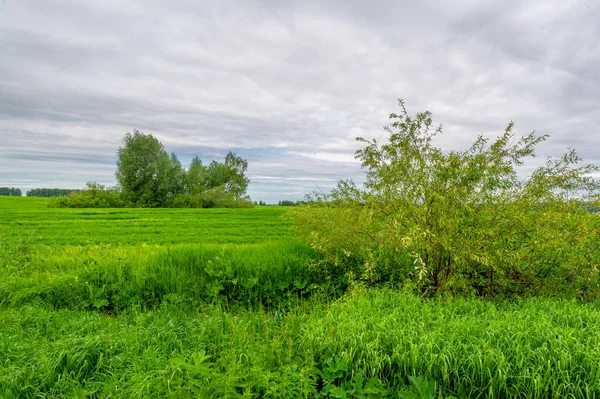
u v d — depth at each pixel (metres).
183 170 66.56
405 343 4.14
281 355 4.25
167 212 38.12
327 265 8.66
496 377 3.63
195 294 7.86
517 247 6.52
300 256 9.25
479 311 5.40
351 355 4.02
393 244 6.84
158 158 61.00
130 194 58.84
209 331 5.20
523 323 4.41
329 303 6.89
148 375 3.82
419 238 6.13
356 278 8.02
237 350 4.36
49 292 7.59
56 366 4.14
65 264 9.46
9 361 4.17
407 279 6.77
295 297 8.09
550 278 6.59
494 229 6.28
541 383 3.46
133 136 60.78
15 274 8.53
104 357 4.45
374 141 7.29
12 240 13.37
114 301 7.64
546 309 5.28
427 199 6.50
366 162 7.43
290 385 3.58
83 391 3.57
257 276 8.20
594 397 3.32
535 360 3.74
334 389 3.57
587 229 6.12
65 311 6.59
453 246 6.33
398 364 3.96
